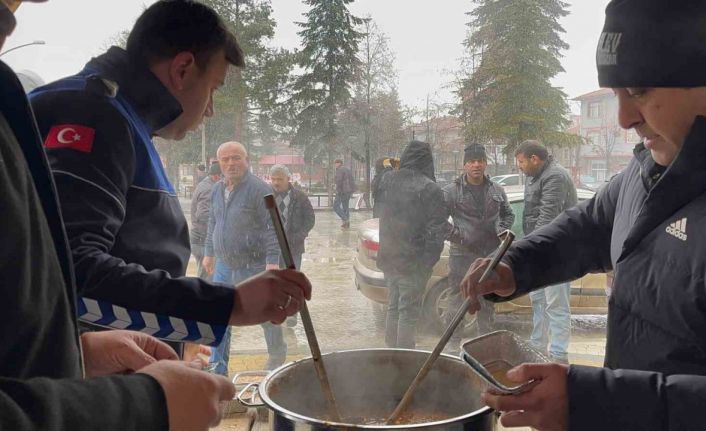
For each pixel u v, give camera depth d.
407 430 0.81
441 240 3.36
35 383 0.52
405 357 1.15
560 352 3.41
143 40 1.23
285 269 1.09
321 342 3.81
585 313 4.12
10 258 0.58
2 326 0.58
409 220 3.35
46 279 0.64
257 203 3.16
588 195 4.35
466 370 1.06
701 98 0.87
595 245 1.28
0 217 0.57
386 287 3.95
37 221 0.64
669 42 0.85
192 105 1.30
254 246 3.18
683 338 0.90
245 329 4.27
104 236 1.07
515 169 5.67
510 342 1.03
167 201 1.27
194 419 0.62
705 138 0.87
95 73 1.19
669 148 0.95
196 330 1.06
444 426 0.83
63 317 0.68
